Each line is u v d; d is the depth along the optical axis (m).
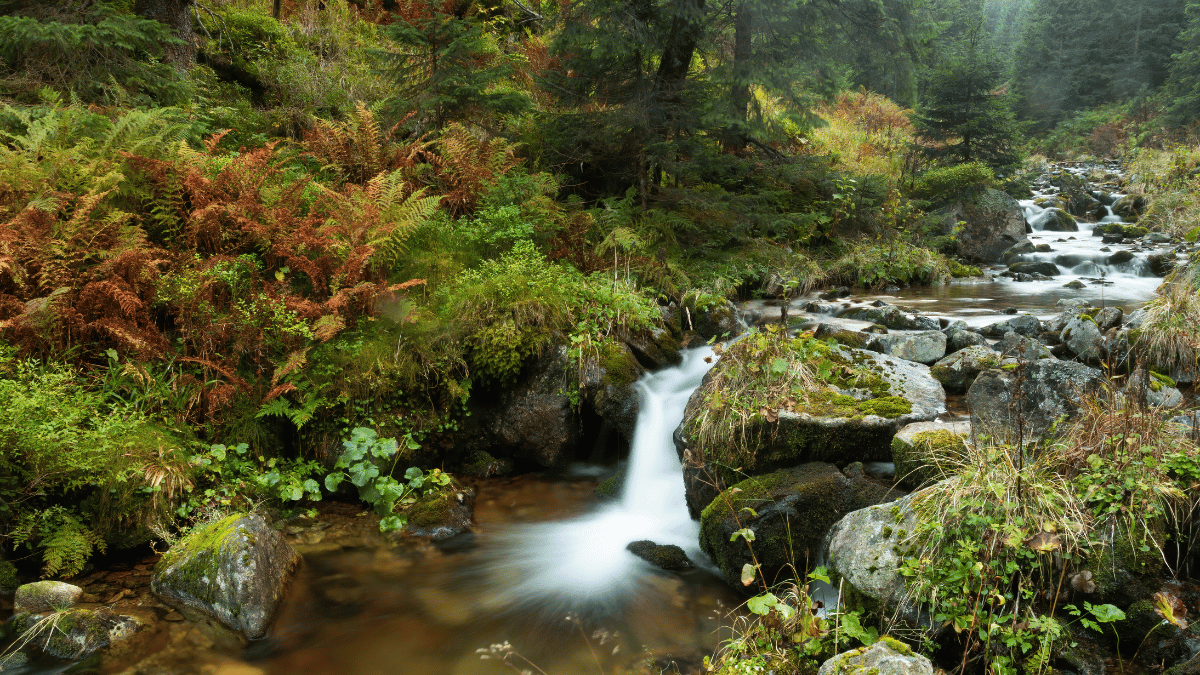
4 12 7.04
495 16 14.27
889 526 3.31
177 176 5.74
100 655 3.29
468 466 5.82
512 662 3.37
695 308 7.33
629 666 3.33
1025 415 3.68
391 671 3.30
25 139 5.27
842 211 11.36
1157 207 14.22
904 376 5.03
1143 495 3.00
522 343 5.79
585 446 6.02
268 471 4.96
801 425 4.28
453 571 4.25
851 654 2.73
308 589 4.00
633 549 4.45
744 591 3.91
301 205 6.45
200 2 11.09
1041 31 38.00
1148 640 2.67
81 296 4.71
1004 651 2.80
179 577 3.70
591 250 7.79
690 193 9.20
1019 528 2.95
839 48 10.51
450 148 7.43
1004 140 16.61
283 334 5.27
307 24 12.43
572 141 9.23
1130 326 5.67
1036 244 12.48
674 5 8.81
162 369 4.99
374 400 5.48
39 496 4.05
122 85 7.32
